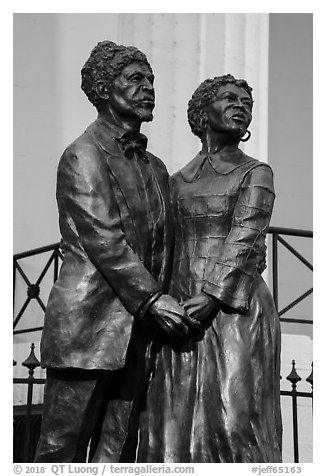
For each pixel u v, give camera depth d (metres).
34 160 8.18
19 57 8.26
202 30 6.64
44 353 4.10
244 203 4.27
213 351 4.21
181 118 6.57
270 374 4.24
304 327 8.90
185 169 4.50
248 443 4.12
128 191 4.20
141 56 4.34
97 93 4.32
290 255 8.92
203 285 4.23
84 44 8.50
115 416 4.21
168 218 4.32
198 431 4.18
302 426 7.29
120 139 4.27
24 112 8.21
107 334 4.06
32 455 7.00
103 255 4.07
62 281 4.13
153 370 4.29
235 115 4.39
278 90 9.24
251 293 4.27
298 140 9.23
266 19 6.98
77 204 4.12
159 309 4.07
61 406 4.11
